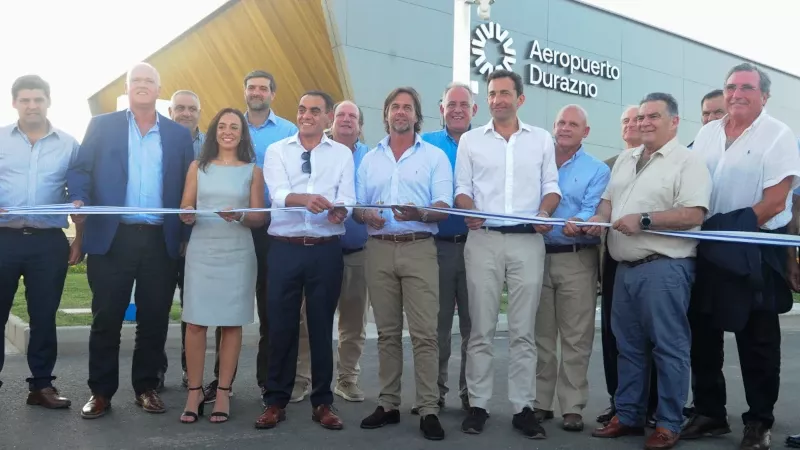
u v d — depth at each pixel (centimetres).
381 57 1562
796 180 417
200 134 599
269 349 463
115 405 504
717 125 452
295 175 462
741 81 425
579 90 2047
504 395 573
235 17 1605
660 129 426
